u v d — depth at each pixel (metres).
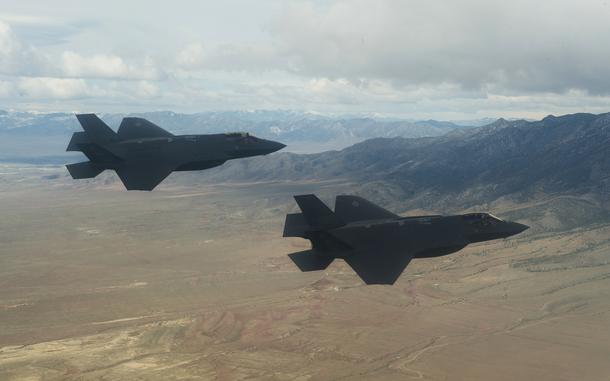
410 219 54.84
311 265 53.00
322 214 52.97
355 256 52.16
